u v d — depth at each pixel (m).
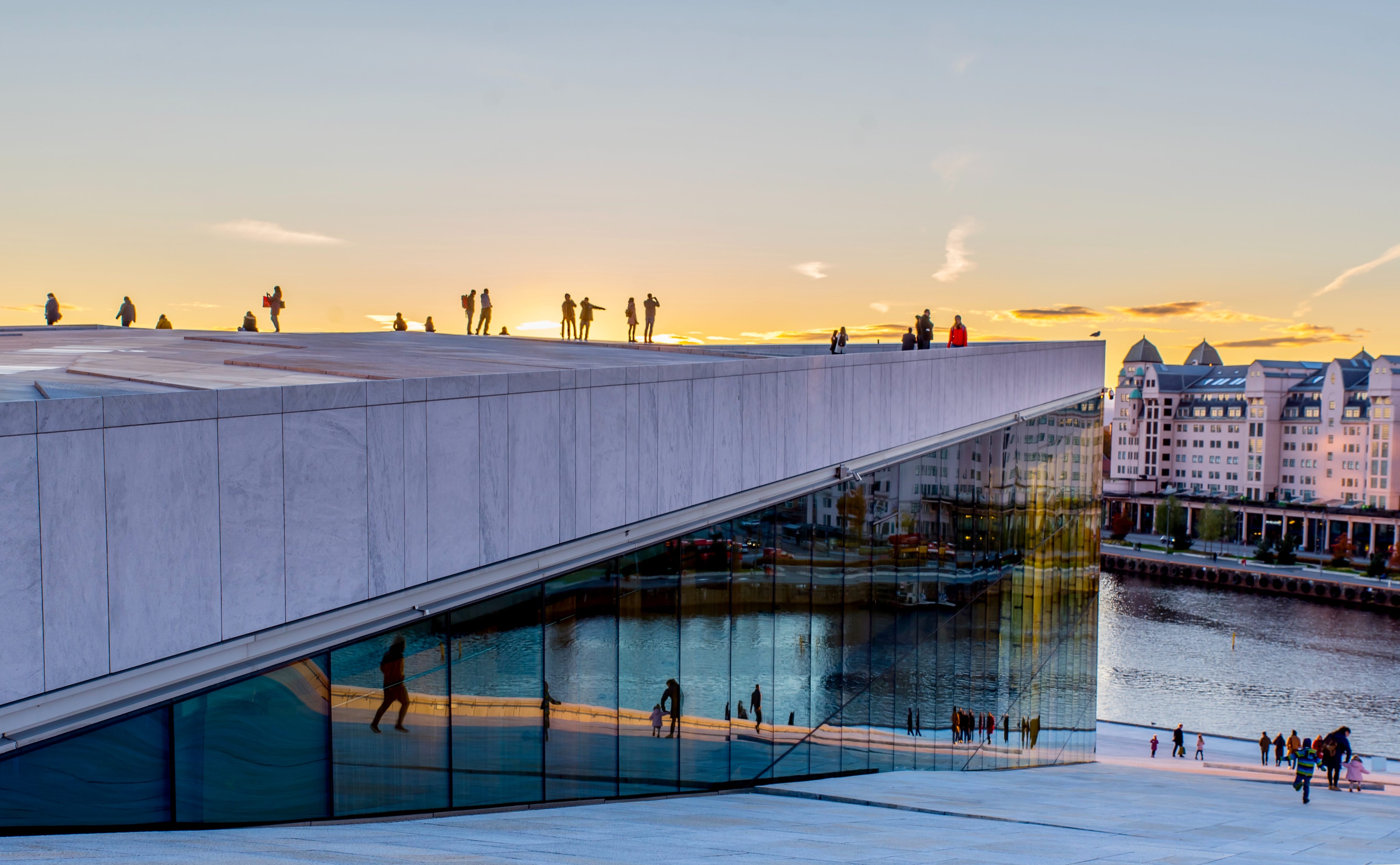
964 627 29.08
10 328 38.47
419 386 11.90
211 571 9.94
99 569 9.06
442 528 12.28
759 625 19.14
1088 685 45.69
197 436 9.76
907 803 18.11
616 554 15.38
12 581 8.47
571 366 18.50
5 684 8.48
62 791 9.25
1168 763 50.91
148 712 9.80
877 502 23.61
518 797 13.88
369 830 10.84
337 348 24.34
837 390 21.25
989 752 31.34
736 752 18.53
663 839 10.94
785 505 19.83
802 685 20.64
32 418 8.54
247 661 10.49
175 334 32.81
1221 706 95.94
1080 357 42.41
